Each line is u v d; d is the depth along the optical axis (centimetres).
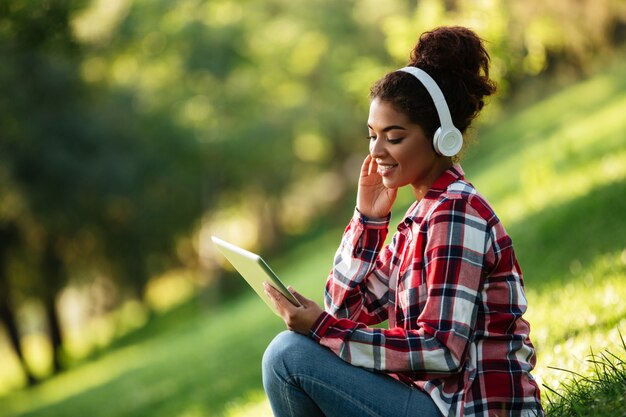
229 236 6581
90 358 5344
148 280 5525
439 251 461
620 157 1938
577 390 589
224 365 2183
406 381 489
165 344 3903
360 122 6069
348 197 6581
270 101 5509
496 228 470
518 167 2767
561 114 3528
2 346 6831
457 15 1455
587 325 893
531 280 1486
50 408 3095
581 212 1631
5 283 4866
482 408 460
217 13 5016
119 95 4781
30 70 4175
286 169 6000
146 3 4794
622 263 1212
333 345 463
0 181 4450
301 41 5622
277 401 488
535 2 2475
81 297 6366
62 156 4425
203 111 5062
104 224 4891
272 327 2428
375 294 528
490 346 467
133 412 2116
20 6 1906
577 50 3650
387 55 5534
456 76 486
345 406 468
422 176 495
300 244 6094
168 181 4947
